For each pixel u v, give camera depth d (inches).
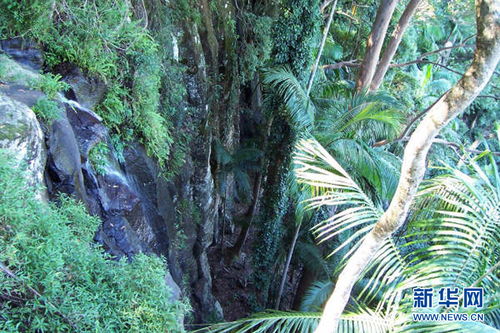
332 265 267.3
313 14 242.5
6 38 143.9
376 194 207.2
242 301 339.6
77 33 157.1
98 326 74.9
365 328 112.9
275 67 240.5
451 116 65.0
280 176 268.1
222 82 360.5
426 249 113.7
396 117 206.4
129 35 172.2
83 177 135.5
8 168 77.4
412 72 618.8
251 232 427.2
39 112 117.0
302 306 228.5
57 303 72.9
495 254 109.4
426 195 122.7
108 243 134.7
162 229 205.5
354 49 475.2
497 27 57.7
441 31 716.7
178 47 258.8
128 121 183.0
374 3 451.2
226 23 344.5
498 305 97.2
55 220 85.7
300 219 221.5
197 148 280.5
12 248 66.5
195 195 282.5
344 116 222.1
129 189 152.9
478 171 114.9
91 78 163.2
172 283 153.6
